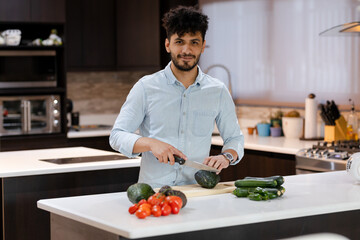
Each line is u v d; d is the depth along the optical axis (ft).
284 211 7.70
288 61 18.04
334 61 16.62
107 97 22.72
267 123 17.94
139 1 20.71
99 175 13.07
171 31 8.93
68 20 20.35
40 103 19.49
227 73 20.31
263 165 15.74
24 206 12.36
